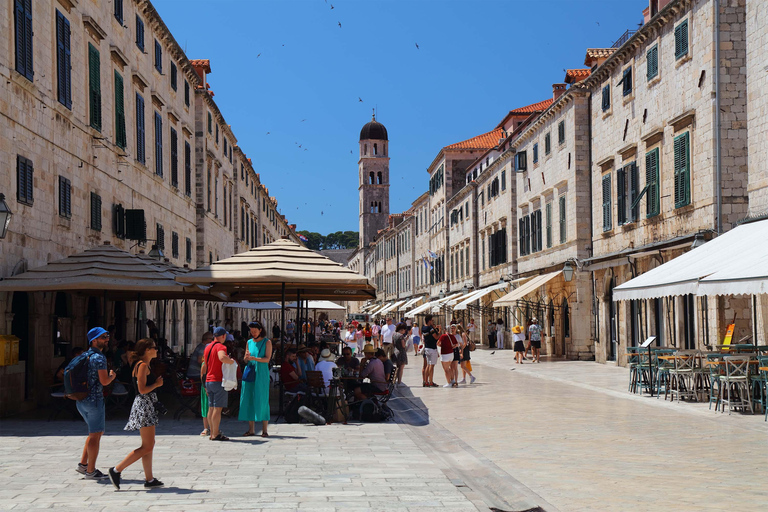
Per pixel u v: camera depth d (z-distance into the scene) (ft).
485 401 66.18
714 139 76.43
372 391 57.31
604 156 108.88
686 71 82.84
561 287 125.08
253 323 46.29
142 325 92.17
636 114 96.78
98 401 32.42
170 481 31.71
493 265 172.45
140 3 92.43
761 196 69.00
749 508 27.07
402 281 319.68
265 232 262.06
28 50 58.80
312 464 35.86
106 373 32.58
